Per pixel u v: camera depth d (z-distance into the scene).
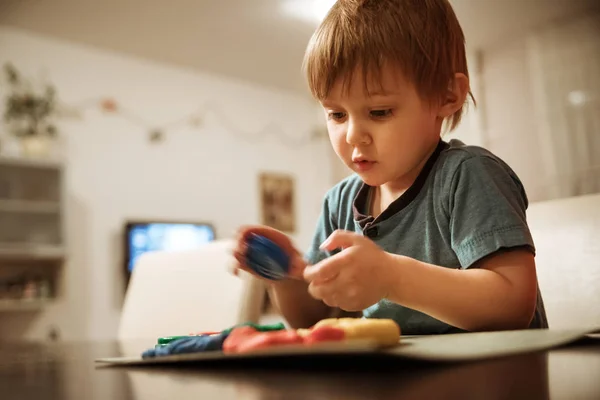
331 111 0.65
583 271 0.84
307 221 4.40
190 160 3.83
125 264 3.37
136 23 3.16
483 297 0.51
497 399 0.23
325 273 0.46
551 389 0.24
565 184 3.29
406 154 0.63
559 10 3.20
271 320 3.70
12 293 2.96
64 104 3.35
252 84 4.23
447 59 0.66
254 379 0.30
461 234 0.59
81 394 0.30
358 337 0.36
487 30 3.41
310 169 4.48
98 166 3.44
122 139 3.55
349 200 0.82
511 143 3.50
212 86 4.02
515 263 0.54
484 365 0.31
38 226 3.05
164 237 3.52
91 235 3.36
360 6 0.64
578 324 0.82
